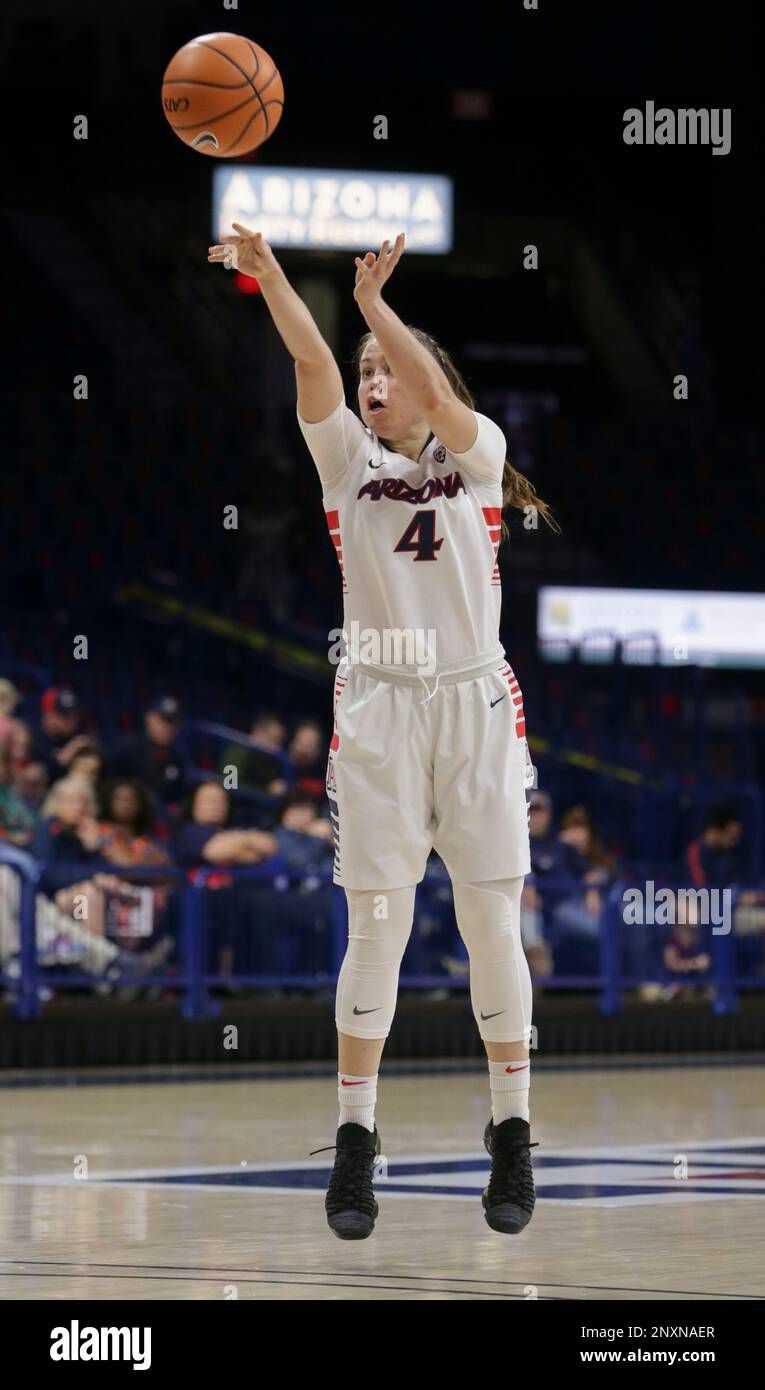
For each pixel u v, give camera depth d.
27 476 16.95
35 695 13.78
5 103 19.09
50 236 19.25
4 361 19.02
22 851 10.02
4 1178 5.04
